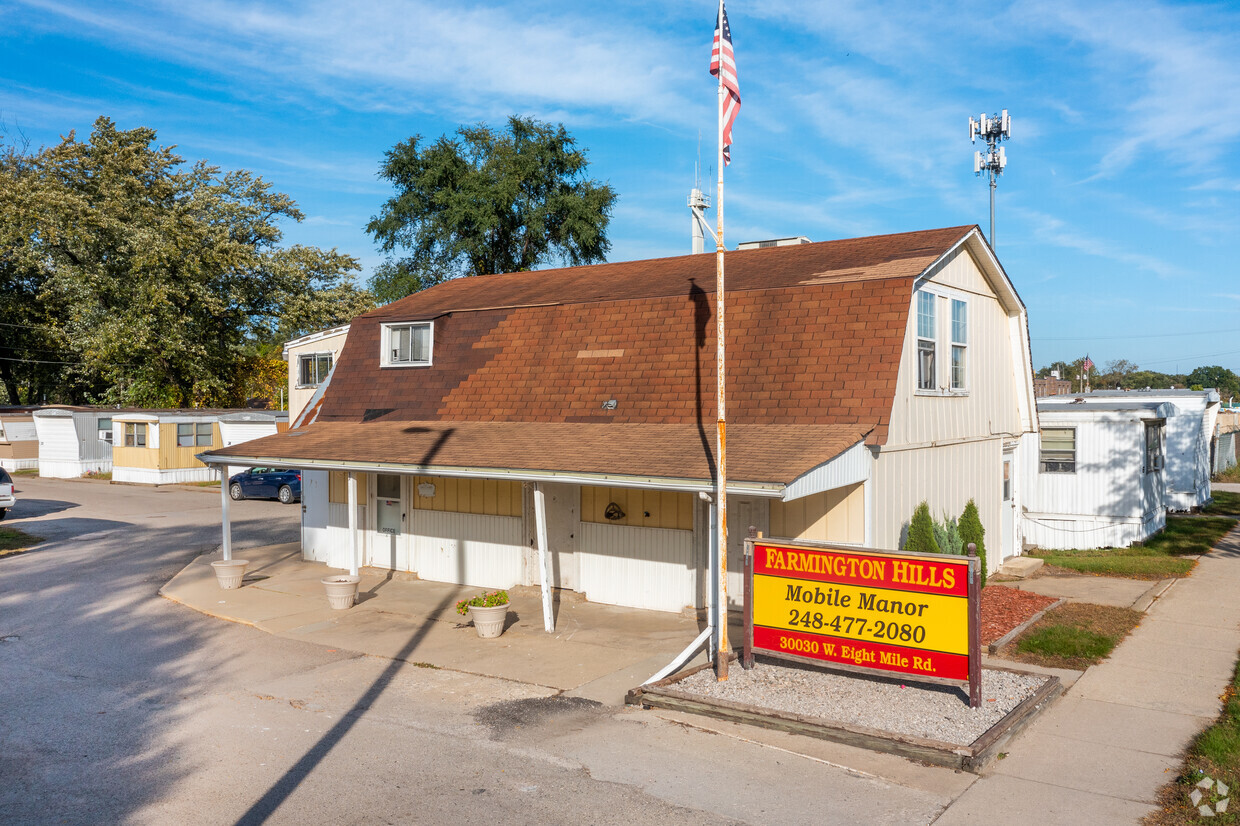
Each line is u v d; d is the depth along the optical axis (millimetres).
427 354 17625
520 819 6785
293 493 30250
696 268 17469
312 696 9938
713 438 12594
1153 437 21344
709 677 10125
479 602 12422
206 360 44844
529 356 16281
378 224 47312
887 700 9141
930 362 14484
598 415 14469
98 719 9195
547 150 46562
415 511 17031
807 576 9680
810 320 13727
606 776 7602
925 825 6598
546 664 11133
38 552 20594
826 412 12656
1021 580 16219
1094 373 118938
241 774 7703
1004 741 8086
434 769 7789
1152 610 13273
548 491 15289
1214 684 9781
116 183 43938
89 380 50625
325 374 20484
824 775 7551
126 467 38000
